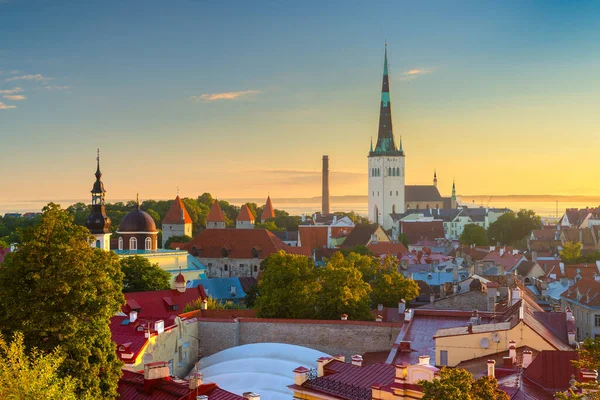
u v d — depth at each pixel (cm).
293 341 10969
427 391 4944
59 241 7338
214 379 9081
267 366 9288
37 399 5453
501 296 13938
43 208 7481
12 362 5728
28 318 6988
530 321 8381
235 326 11075
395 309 14325
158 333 9444
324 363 6638
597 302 14912
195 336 10981
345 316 11606
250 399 6166
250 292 18712
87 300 7225
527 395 6147
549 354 6900
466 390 4841
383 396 5753
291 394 8400
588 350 5744
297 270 13075
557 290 18500
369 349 10712
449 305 13088
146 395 6869
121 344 8912
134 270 16000
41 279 7062
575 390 6281
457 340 8069
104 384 7025
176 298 13950
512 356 7312
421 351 9012
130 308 12912
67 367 6881
